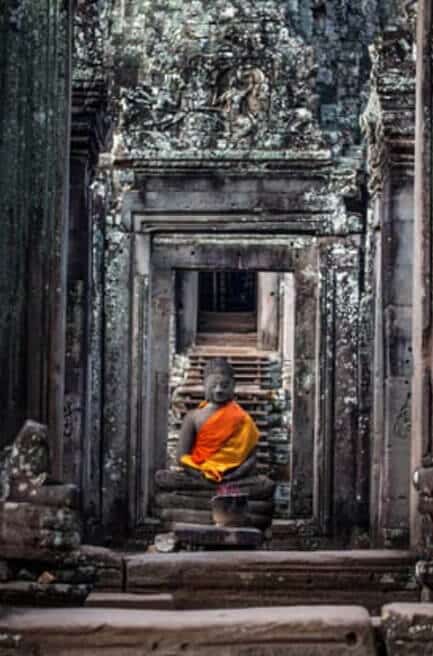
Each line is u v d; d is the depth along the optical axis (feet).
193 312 136.98
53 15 43.98
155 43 81.00
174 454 110.11
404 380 64.69
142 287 80.18
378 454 68.13
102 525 78.23
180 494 65.41
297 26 88.33
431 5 44.75
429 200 44.11
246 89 80.38
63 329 44.27
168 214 79.77
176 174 79.92
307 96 80.43
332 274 80.89
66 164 44.09
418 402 43.78
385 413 64.80
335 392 80.38
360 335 80.53
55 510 34.35
